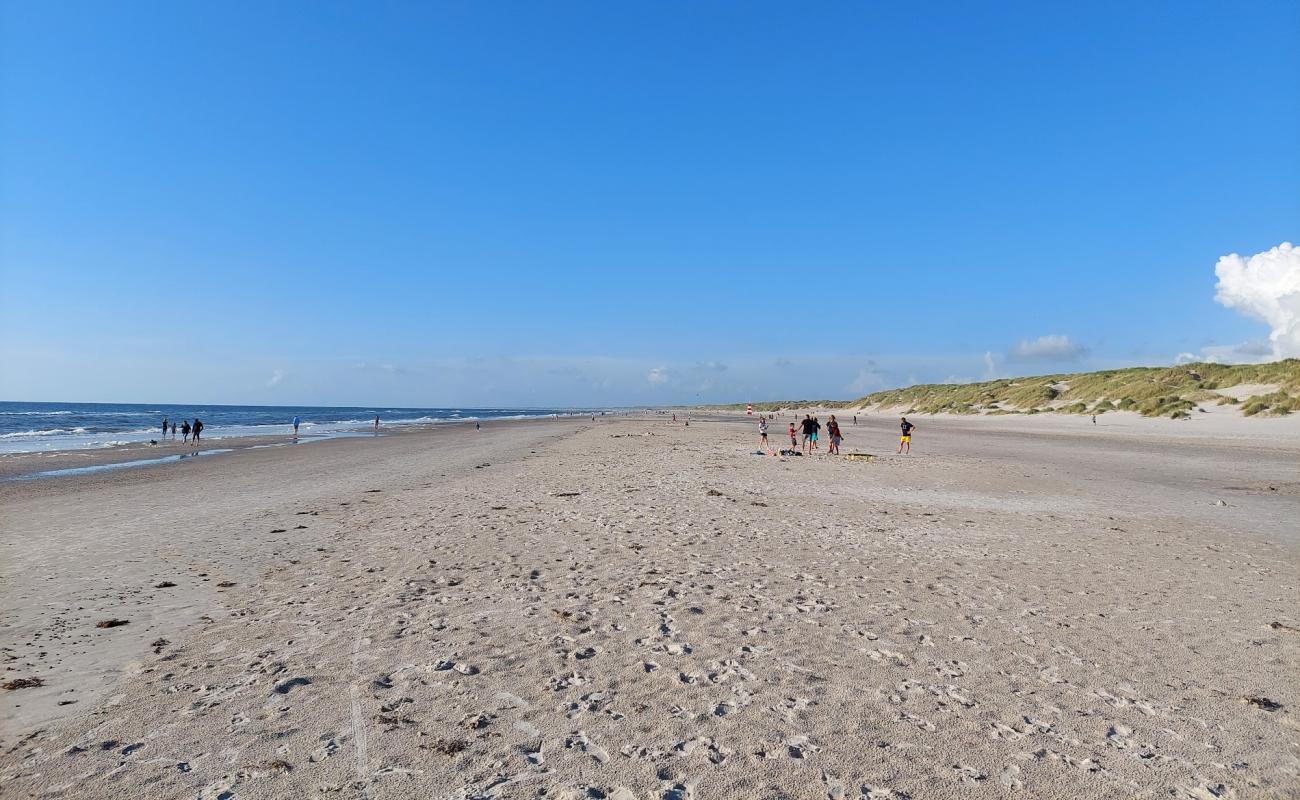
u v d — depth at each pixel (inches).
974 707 196.7
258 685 212.4
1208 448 1205.7
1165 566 371.2
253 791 154.2
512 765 165.3
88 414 4148.6
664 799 150.5
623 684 212.2
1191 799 152.1
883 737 179.2
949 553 402.3
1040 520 520.4
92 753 171.8
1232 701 201.9
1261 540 447.2
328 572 355.3
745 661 230.5
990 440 1507.1
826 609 288.5
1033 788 156.1
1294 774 162.2
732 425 2736.2
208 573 355.6
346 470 919.0
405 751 171.8
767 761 167.0
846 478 789.2
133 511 569.9
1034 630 263.1
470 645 245.8
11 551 413.1
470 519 513.3
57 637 258.8
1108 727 185.5
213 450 1352.1
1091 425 1946.4
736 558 383.2
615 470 872.9
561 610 286.5
